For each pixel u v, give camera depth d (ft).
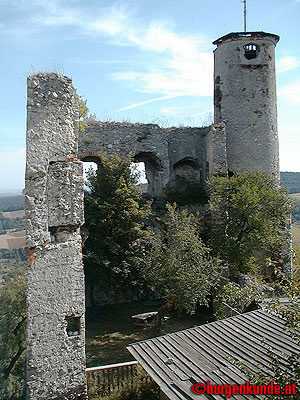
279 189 46.60
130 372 28.37
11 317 50.67
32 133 25.29
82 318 26.23
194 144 60.23
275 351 21.93
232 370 20.70
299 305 17.26
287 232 53.16
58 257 25.68
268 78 56.24
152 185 60.59
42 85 25.75
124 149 55.01
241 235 45.96
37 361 24.79
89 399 26.32
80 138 53.11
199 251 37.76
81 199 26.81
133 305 51.03
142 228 54.13
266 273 52.13
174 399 18.56
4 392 42.70
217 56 58.13
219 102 57.82
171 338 25.09
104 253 44.01
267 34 55.67
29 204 25.03
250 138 55.52
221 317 35.63
